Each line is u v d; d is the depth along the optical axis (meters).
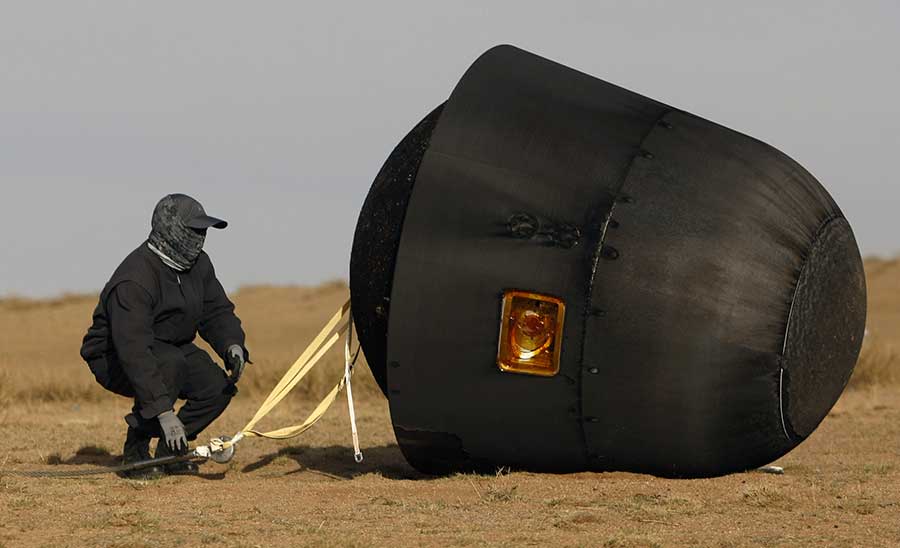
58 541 24.50
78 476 34.09
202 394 34.38
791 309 29.55
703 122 31.91
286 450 41.53
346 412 58.47
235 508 28.45
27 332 128.25
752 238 29.48
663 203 29.50
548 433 30.41
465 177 29.77
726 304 28.98
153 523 26.19
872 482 33.06
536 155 29.98
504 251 29.27
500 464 32.09
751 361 29.27
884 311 134.75
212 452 33.16
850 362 32.25
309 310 146.62
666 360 28.98
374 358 32.78
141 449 35.03
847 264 31.34
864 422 51.81
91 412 60.28
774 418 30.17
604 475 31.97
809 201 30.83
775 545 24.27
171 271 33.16
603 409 29.64
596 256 29.05
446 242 29.47
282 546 23.94
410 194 30.31
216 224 33.00
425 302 29.45
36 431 48.69
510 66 31.94
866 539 24.97
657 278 28.94
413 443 31.55
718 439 30.17
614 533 25.41
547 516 27.12
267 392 68.31
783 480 32.59
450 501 29.22
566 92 31.47
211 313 35.06
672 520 26.88
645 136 30.62
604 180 29.73
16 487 31.00
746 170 30.55
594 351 29.12
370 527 25.97
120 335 32.22
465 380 29.75
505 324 29.27
